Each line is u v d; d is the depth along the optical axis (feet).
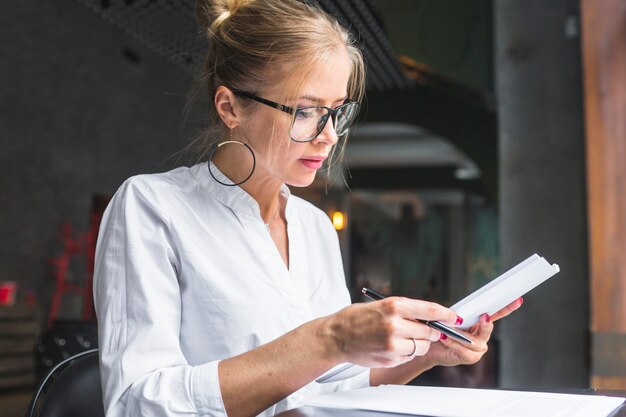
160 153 32.68
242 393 2.79
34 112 25.21
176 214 3.51
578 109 10.69
